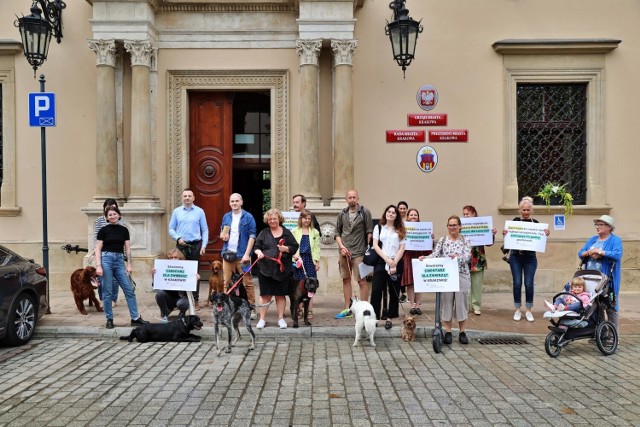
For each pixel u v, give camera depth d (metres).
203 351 7.06
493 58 11.39
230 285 8.48
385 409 4.96
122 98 11.09
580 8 11.45
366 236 8.59
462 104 11.36
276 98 11.27
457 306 7.37
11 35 11.30
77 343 7.49
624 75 11.47
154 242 10.76
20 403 5.11
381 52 11.31
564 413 4.84
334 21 10.68
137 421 4.67
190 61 11.20
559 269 11.27
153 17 11.03
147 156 10.77
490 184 11.37
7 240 11.26
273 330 7.87
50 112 9.03
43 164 9.09
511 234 8.62
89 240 10.58
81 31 11.23
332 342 7.58
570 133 11.66
